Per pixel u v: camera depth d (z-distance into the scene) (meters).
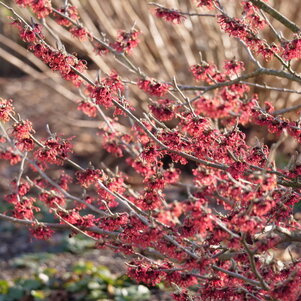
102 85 3.56
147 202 3.55
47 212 8.82
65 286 6.92
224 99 3.12
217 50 8.51
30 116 12.90
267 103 4.09
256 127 8.81
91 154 10.70
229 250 3.65
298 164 3.61
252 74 3.96
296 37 3.62
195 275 3.44
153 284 3.53
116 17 9.04
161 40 8.78
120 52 3.97
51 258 7.90
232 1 7.82
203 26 8.34
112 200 3.96
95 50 4.18
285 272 3.40
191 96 8.27
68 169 10.37
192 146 3.58
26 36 3.52
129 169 9.90
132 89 9.12
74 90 11.37
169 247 3.28
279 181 3.68
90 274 7.12
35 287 6.94
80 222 3.79
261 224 3.07
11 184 4.16
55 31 8.84
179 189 9.13
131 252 3.67
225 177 3.63
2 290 6.80
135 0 8.70
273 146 2.98
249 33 3.73
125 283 6.88
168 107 3.57
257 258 3.48
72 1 8.48
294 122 3.71
